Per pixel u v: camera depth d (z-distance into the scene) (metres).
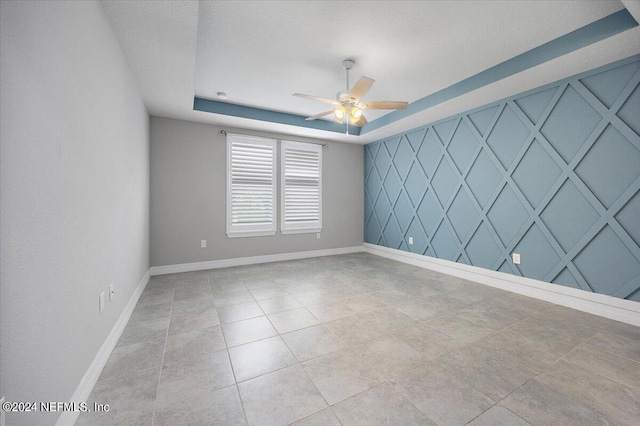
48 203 1.09
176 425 1.27
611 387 1.54
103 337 1.77
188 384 1.57
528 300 2.96
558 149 2.83
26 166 0.95
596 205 2.56
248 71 3.00
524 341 2.07
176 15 1.84
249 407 1.39
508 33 2.32
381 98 3.77
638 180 2.33
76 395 1.33
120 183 2.21
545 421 1.30
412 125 4.45
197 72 3.02
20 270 0.91
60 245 1.18
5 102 0.84
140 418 1.31
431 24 2.20
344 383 1.58
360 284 3.54
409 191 4.75
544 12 2.05
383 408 1.38
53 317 1.12
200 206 4.29
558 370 1.70
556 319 2.47
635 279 2.35
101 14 1.73
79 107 1.39
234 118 4.07
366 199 5.89
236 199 4.56
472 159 3.68
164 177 4.03
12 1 0.87
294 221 5.11
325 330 2.26
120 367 1.73
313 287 3.41
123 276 2.30
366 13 2.08
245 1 1.94
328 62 2.80
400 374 1.66
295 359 1.83
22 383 0.92
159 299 2.98
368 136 5.15
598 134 2.54
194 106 3.71
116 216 2.08
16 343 0.89
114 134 2.03
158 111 3.75
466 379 1.62
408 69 2.95
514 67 2.70
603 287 2.54
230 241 4.55
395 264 4.70
